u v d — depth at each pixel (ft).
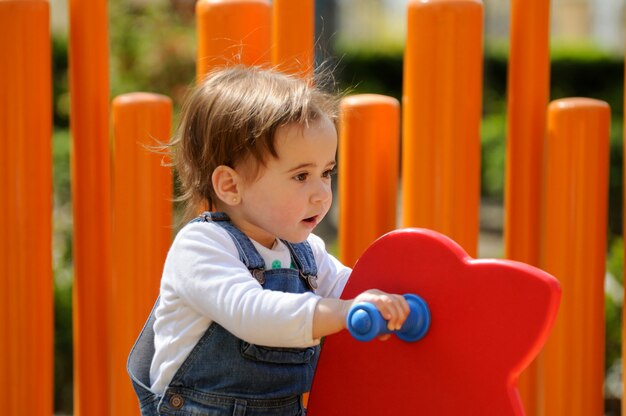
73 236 12.69
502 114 48.75
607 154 12.16
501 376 7.66
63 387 21.18
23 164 12.10
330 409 8.61
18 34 11.95
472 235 11.52
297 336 7.79
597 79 52.49
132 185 12.26
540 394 12.48
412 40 11.46
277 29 12.05
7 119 12.04
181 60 28.76
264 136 8.55
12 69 11.98
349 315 7.48
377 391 8.34
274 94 8.79
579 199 12.01
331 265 9.70
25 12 11.95
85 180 12.49
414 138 11.50
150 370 9.12
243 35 11.91
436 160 11.37
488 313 7.75
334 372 8.62
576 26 84.69
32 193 12.19
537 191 12.16
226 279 8.25
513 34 12.12
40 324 12.42
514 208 12.25
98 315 12.68
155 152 11.34
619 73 52.21
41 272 12.39
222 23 11.89
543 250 12.31
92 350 12.73
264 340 7.93
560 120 11.99
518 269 7.63
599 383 12.32
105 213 12.67
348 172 12.17
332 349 8.66
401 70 55.36
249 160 8.70
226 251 8.56
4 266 12.19
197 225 8.79
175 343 8.71
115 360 12.48
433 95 11.33
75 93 12.46
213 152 8.91
